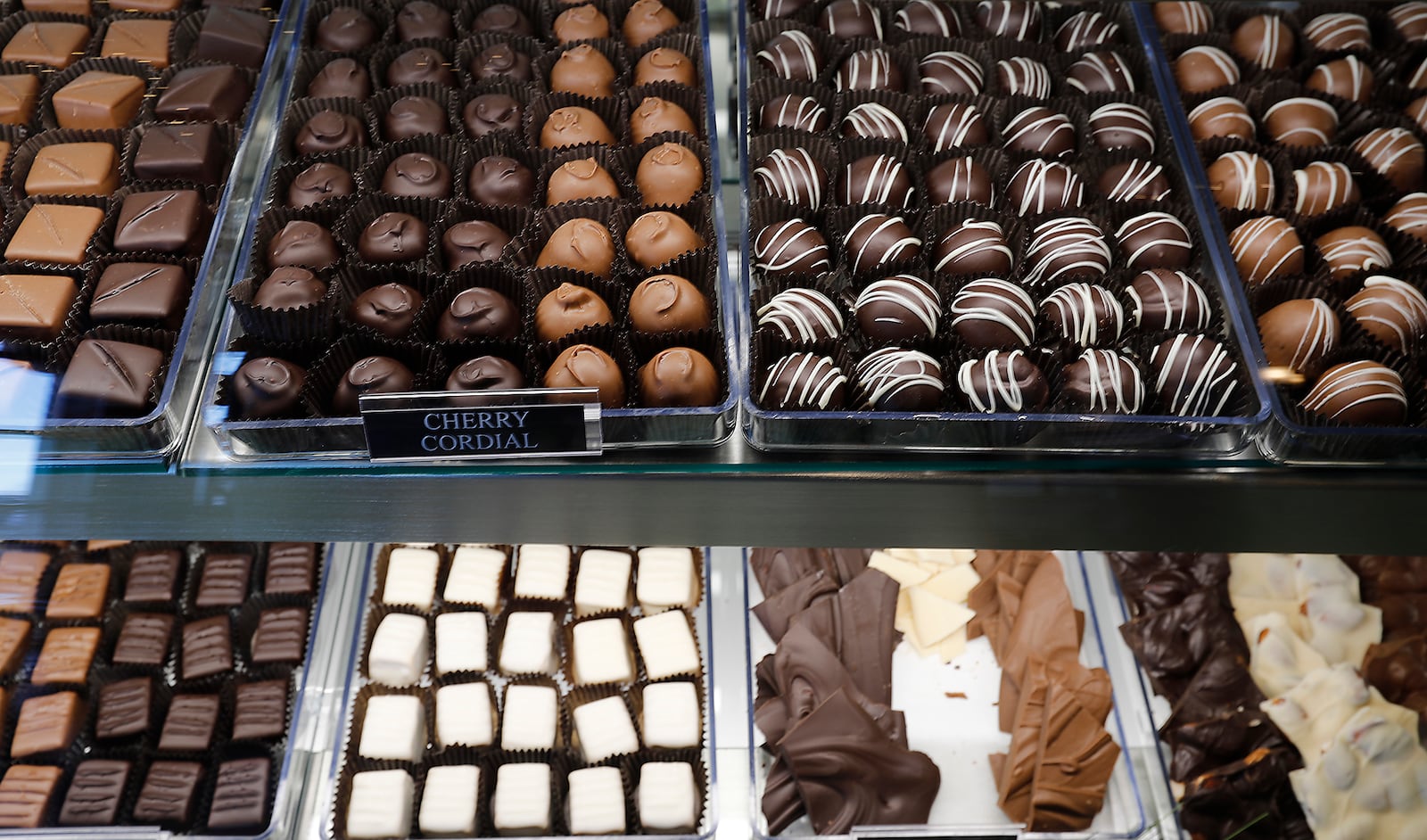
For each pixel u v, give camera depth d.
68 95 0.47
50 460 0.33
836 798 0.44
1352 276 0.44
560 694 0.49
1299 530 0.36
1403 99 0.52
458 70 0.51
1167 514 0.35
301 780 0.46
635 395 0.38
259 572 0.52
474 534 0.34
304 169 0.46
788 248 0.43
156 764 0.47
